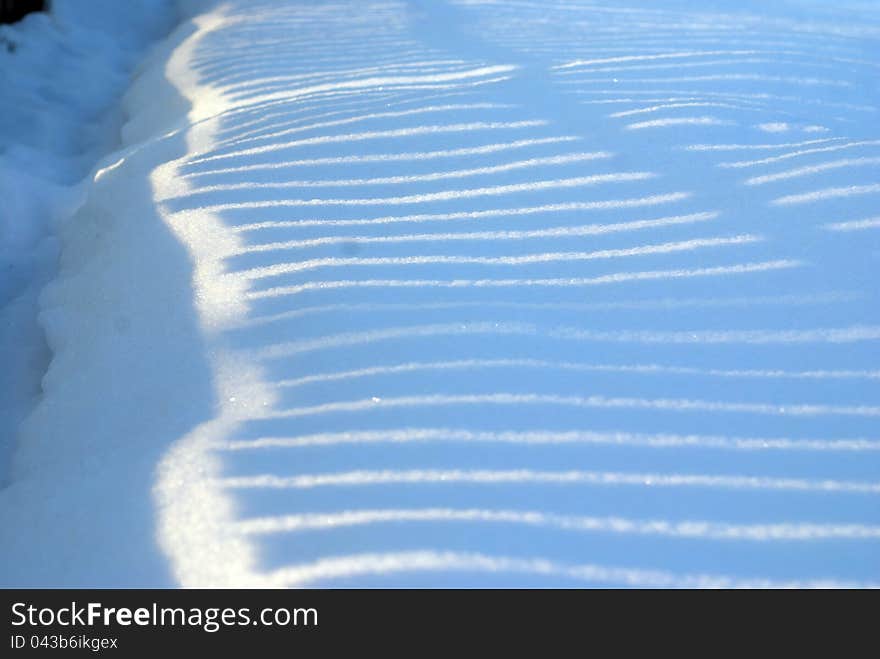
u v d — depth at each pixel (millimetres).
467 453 1659
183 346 2088
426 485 1578
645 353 1987
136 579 1460
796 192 2615
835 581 1446
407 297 2172
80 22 6672
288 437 1713
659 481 1616
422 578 1410
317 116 3352
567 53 4395
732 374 1934
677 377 1910
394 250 2395
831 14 6312
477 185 2742
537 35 4984
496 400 1808
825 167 2719
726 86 3518
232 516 1525
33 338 2652
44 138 4461
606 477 1616
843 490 1626
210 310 2193
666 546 1481
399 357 1944
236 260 2396
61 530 1638
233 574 1425
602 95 3395
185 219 2674
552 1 6293
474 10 5879
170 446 1736
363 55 4660
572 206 2605
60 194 3680
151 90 4789
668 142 2934
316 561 1432
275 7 6223
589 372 1914
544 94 3418
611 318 2109
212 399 1870
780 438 1748
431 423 1736
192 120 3930
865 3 7066
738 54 3986
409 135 3090
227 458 1665
